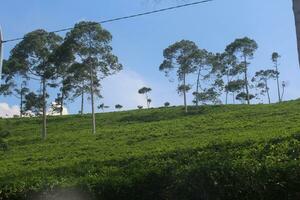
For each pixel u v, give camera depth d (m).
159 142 33.97
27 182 16.19
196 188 12.33
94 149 35.78
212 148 21.86
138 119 65.06
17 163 31.73
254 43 76.31
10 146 47.56
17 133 61.41
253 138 23.19
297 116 39.78
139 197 13.98
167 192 13.18
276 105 57.78
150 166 17.00
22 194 15.62
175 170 13.52
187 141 30.44
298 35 8.95
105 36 53.56
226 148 20.91
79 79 56.34
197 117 54.38
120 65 55.94
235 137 26.05
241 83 78.44
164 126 47.97
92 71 54.72
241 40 75.75
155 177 13.89
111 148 34.66
